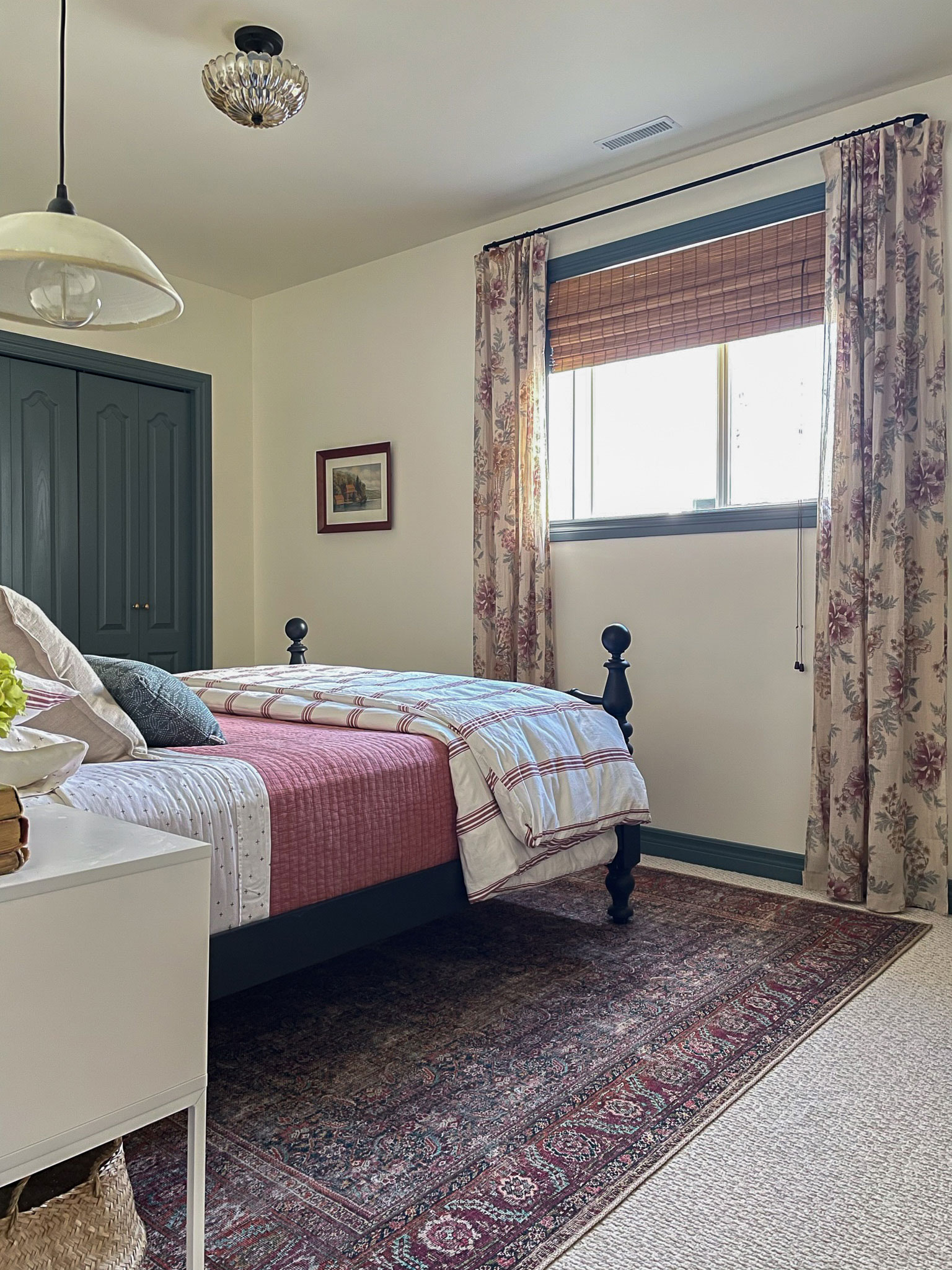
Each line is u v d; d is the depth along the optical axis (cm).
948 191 297
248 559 523
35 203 392
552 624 392
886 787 295
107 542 462
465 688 279
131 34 271
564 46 280
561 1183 151
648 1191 149
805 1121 171
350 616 480
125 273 160
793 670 334
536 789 231
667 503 376
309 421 496
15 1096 100
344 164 357
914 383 301
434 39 276
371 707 255
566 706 269
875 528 299
